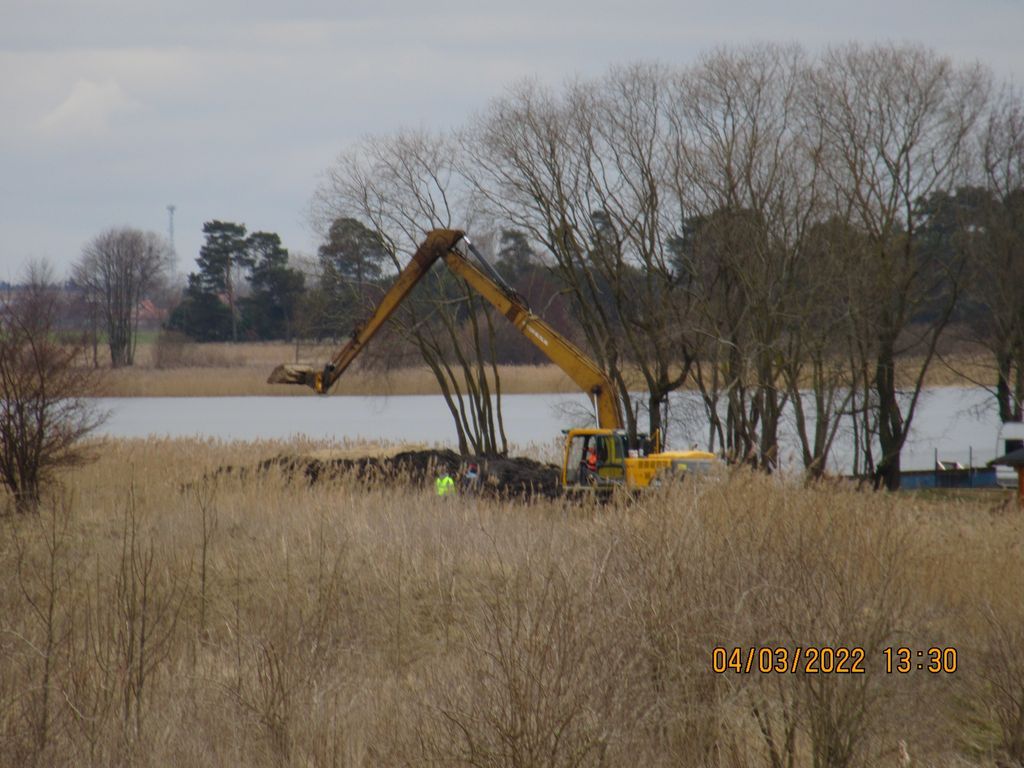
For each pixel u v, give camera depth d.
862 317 88.62
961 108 95.62
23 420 58.38
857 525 29.36
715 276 94.00
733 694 21.91
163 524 50.34
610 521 28.67
